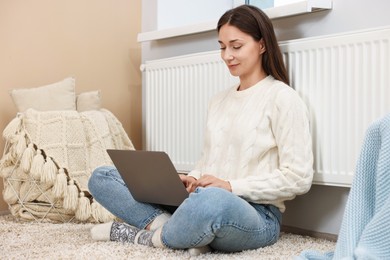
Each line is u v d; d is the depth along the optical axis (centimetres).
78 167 297
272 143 237
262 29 245
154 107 342
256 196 224
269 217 230
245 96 246
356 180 140
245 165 237
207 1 368
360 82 232
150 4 365
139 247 217
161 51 356
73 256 205
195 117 315
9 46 332
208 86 306
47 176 288
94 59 361
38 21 341
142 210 232
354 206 138
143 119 371
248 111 242
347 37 236
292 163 229
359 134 233
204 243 203
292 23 270
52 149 294
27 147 293
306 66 253
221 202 198
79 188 294
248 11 245
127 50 373
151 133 345
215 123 254
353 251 132
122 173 229
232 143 242
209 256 204
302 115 233
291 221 273
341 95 239
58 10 348
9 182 302
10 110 332
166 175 213
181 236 204
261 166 237
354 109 235
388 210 126
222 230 200
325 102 245
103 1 363
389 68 222
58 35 348
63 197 290
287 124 232
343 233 136
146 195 227
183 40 340
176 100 327
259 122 238
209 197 199
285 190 227
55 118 298
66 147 295
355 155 235
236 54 244
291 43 258
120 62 370
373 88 228
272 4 326
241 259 200
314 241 246
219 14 368
